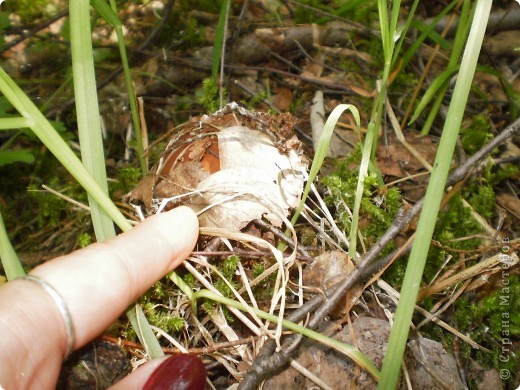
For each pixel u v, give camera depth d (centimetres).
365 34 21
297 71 20
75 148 17
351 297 11
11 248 9
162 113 18
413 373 11
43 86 20
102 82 18
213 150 12
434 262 13
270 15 22
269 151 12
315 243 13
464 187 15
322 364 10
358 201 11
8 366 8
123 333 11
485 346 12
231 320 11
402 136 16
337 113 10
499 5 21
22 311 8
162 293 11
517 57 20
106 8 12
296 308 11
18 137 18
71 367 10
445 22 21
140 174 15
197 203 11
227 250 11
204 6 23
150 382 9
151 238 10
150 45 21
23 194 16
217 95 16
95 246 9
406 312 8
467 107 18
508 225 14
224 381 11
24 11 23
